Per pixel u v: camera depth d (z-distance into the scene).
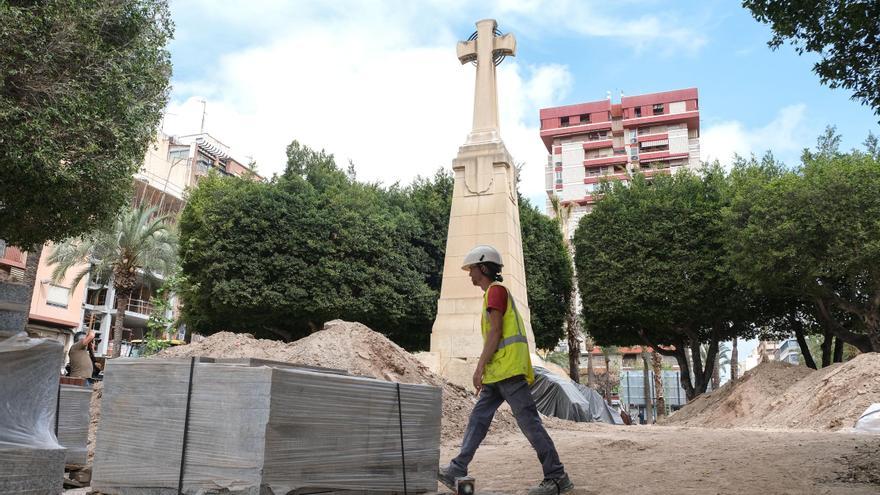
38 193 13.58
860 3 7.73
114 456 3.84
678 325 28.97
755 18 8.61
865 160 21.98
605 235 29.12
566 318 33.78
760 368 22.92
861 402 14.85
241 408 3.44
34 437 3.53
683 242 27.78
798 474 5.30
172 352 10.93
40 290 36.97
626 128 89.31
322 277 26.47
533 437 4.56
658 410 38.22
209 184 28.72
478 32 20.66
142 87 15.06
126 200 16.56
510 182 19.58
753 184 24.16
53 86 12.63
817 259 21.56
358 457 4.00
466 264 4.83
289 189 28.00
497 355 4.59
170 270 29.36
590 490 4.74
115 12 13.96
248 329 28.14
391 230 28.56
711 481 5.10
